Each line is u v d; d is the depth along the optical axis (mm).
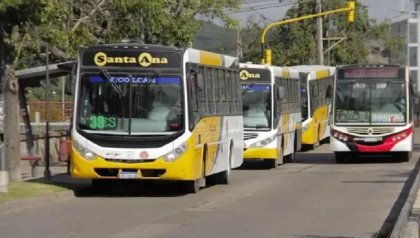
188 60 18469
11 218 14633
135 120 18094
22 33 19734
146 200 18078
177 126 18109
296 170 28531
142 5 23594
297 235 12500
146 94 18219
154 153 17953
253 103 29094
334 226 13586
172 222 14133
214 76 21156
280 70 31078
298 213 15508
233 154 23578
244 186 21953
